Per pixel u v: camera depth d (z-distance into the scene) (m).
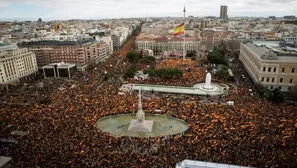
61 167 67.75
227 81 171.75
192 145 79.44
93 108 116.31
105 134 90.44
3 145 81.50
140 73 191.12
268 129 88.69
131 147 82.50
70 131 90.44
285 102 127.69
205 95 142.62
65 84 170.75
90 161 70.38
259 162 68.69
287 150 75.25
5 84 171.50
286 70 154.50
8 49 197.00
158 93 149.12
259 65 163.25
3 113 110.06
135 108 118.50
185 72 192.88
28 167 67.44
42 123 98.25
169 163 70.12
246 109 108.69
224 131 87.44
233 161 69.62
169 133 100.19
